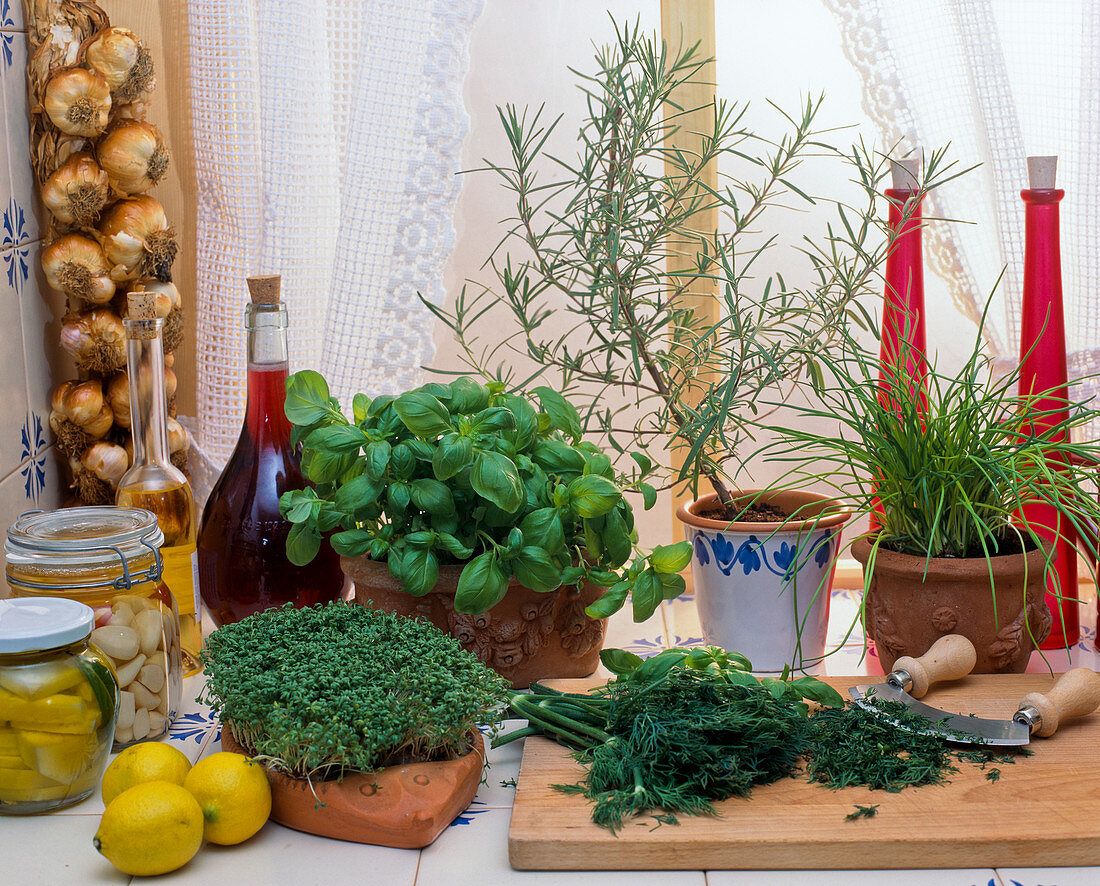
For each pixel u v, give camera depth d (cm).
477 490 79
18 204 104
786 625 96
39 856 70
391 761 75
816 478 96
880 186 122
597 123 97
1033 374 101
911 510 91
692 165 117
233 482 100
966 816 69
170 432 112
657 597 89
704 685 76
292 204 114
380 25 108
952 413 89
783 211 123
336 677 73
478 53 121
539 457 89
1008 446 88
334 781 72
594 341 125
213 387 118
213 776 69
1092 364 115
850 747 76
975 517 82
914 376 91
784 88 121
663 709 75
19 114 105
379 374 114
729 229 123
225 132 112
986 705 84
